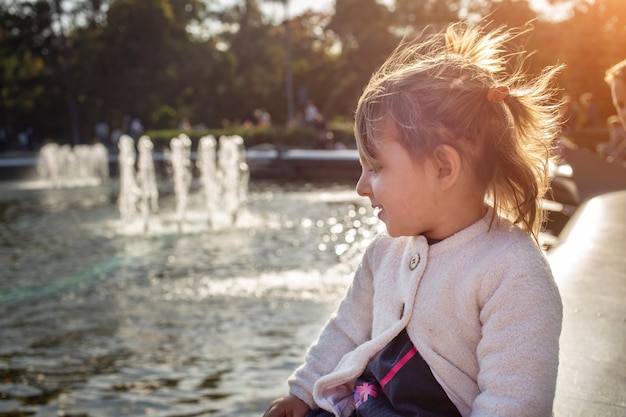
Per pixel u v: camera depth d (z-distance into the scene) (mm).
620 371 2031
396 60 1469
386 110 1310
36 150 47031
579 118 14898
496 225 1337
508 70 1430
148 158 15930
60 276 7578
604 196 6453
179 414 3693
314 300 6031
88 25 50188
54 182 23625
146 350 4820
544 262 1287
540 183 1368
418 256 1359
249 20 59125
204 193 16688
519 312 1238
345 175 19375
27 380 4289
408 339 1377
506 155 1308
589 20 31875
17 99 51188
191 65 49781
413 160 1291
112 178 24766
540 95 1360
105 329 5391
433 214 1328
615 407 1773
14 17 48375
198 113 55969
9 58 51312
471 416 1242
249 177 20719
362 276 1560
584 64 31859
